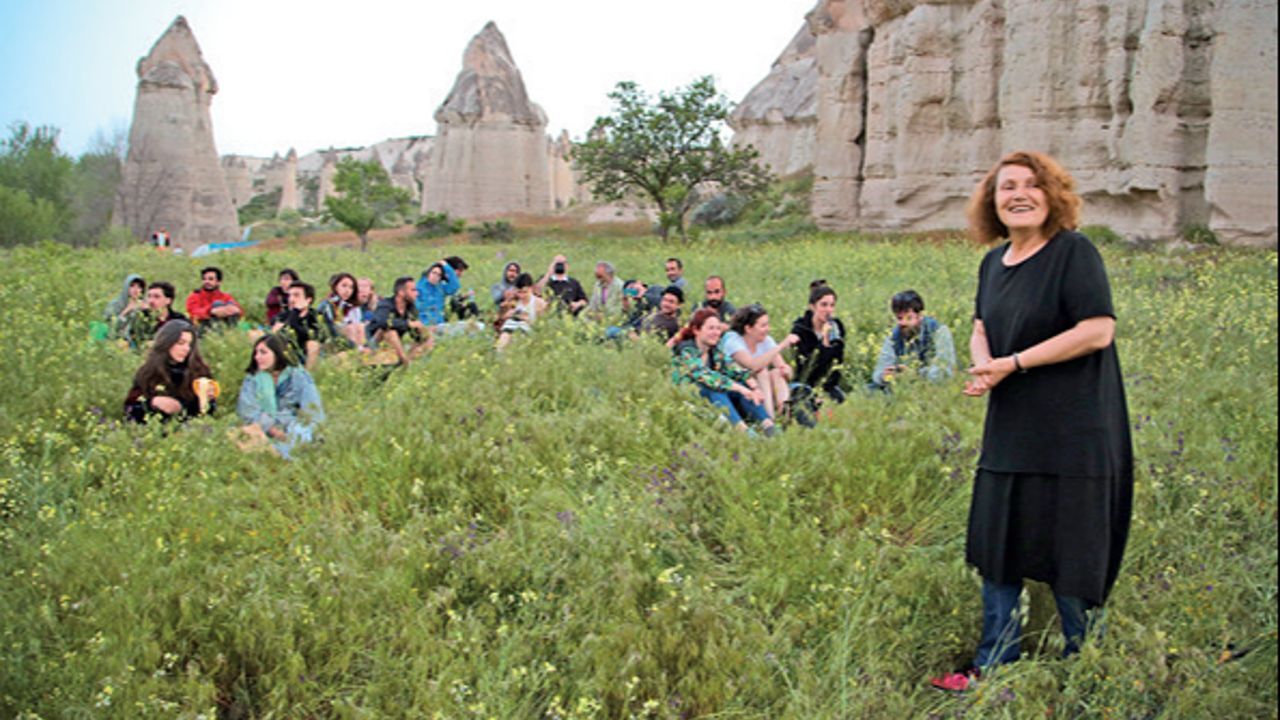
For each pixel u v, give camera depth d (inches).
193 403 278.2
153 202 2379.4
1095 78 1034.7
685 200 1815.9
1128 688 132.4
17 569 166.7
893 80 1364.4
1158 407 251.1
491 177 2498.8
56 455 238.1
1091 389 136.5
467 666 142.6
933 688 144.5
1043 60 1079.6
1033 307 138.6
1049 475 138.7
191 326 281.1
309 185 4803.2
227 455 230.8
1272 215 847.1
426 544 178.7
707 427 237.6
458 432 229.5
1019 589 145.7
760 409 276.8
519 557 173.6
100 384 289.0
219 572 162.7
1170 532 175.2
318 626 151.3
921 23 1280.8
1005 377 142.0
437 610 161.0
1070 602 140.2
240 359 336.5
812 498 194.2
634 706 136.0
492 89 2514.8
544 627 152.1
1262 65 844.6
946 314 408.2
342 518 191.6
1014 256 146.1
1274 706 128.0
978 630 154.4
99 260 800.3
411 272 805.9
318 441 238.8
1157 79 937.5
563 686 140.6
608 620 151.7
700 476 204.7
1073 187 141.7
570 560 169.6
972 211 155.6
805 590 164.7
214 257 877.2
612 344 340.2
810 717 131.0
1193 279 572.1
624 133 1635.1
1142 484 188.1
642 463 217.0
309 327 370.6
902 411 242.2
